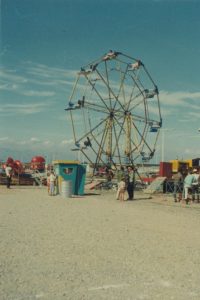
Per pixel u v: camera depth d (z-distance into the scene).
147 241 10.75
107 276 7.31
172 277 7.28
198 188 24.80
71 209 18.88
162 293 6.39
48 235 11.41
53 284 6.78
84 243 10.32
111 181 39.59
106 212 17.98
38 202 22.12
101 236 11.43
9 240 10.52
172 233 12.23
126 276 7.32
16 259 8.46
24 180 42.47
